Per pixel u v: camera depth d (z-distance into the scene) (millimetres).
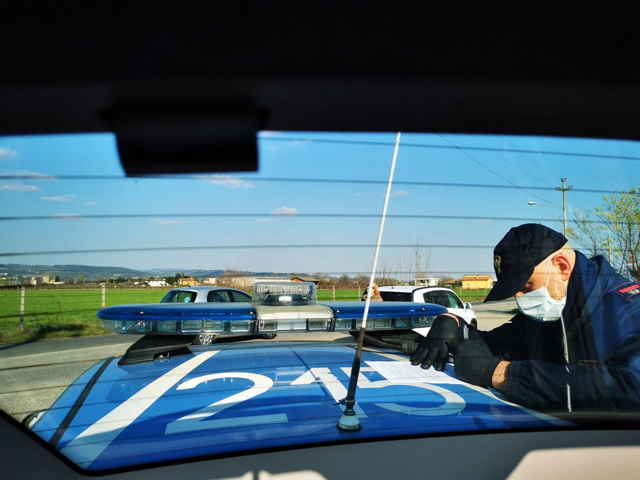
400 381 1351
